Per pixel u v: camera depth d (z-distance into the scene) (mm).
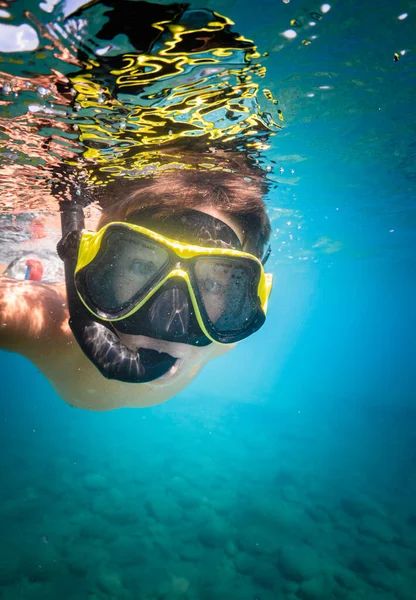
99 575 760
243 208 336
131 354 262
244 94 540
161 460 1489
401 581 829
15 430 2141
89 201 814
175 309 273
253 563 836
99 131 571
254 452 1684
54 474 1332
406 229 2221
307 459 1675
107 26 369
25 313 322
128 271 267
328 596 750
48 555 819
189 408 2656
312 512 1107
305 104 671
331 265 3660
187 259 274
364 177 1262
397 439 2289
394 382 8633
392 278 4711
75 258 271
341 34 485
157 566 807
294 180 1164
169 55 414
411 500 1322
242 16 388
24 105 503
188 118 543
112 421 2273
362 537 1007
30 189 819
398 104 742
